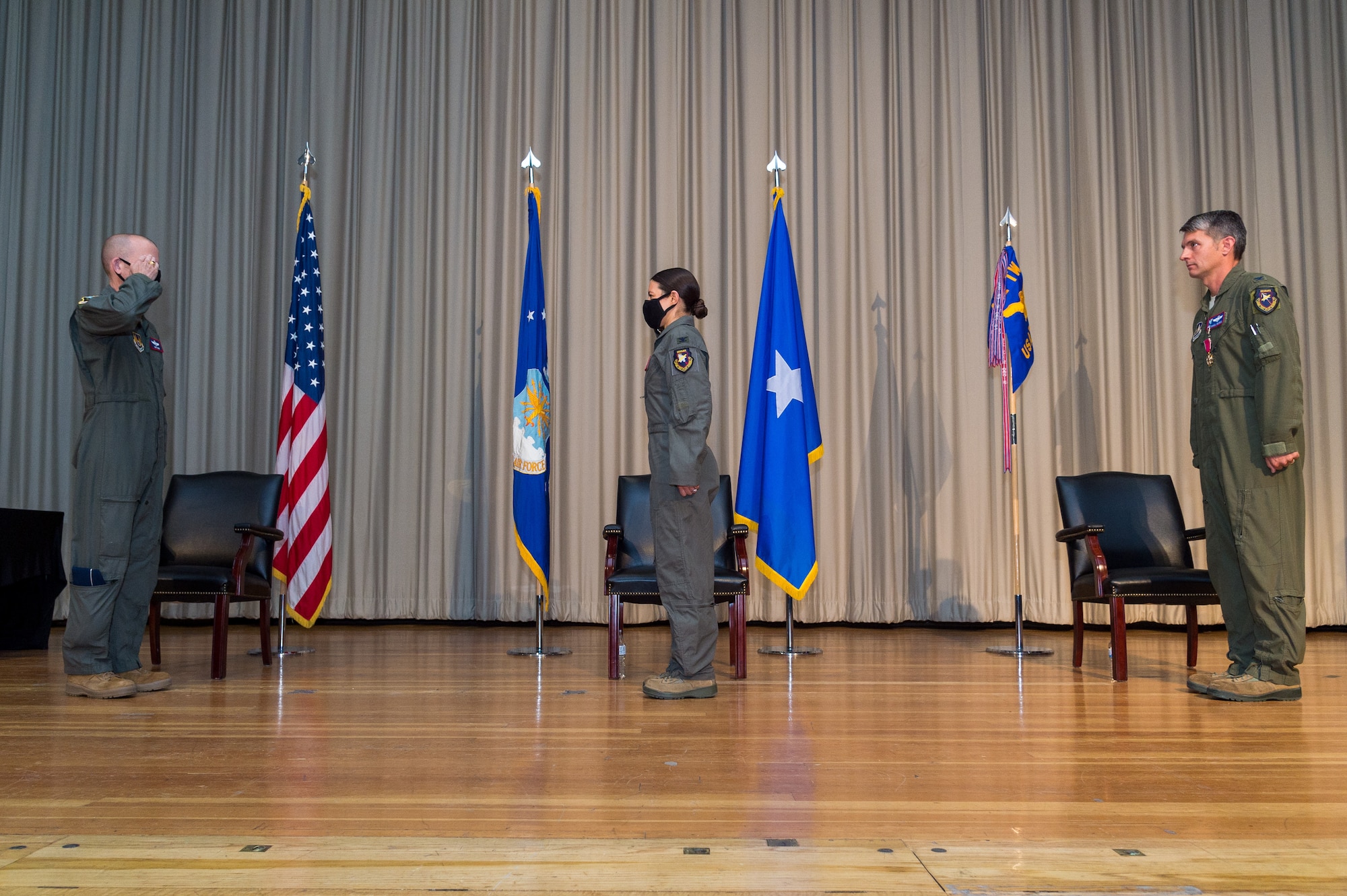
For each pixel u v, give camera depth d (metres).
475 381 6.06
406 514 5.99
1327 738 2.54
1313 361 5.92
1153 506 4.27
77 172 6.24
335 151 6.18
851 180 6.11
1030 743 2.47
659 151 6.09
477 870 1.46
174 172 6.21
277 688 3.48
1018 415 5.93
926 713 2.95
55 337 6.14
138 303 3.13
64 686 3.51
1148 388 5.95
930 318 6.03
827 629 5.77
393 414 6.04
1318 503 5.83
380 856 1.52
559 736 2.55
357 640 5.18
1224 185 6.05
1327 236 6.00
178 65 6.28
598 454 5.91
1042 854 1.54
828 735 2.58
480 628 5.81
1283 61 6.12
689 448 3.21
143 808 1.81
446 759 2.27
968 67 6.17
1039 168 6.09
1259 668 3.26
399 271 6.13
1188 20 6.14
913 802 1.86
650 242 6.05
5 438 6.07
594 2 6.21
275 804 1.84
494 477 5.96
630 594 3.82
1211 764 2.22
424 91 6.23
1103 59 6.14
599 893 1.36
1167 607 5.81
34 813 1.78
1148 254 6.01
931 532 5.91
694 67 6.16
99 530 3.23
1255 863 1.50
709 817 1.75
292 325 5.22
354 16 6.27
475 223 6.17
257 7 6.28
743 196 6.07
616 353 5.96
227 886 1.39
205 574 3.75
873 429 5.96
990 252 6.05
